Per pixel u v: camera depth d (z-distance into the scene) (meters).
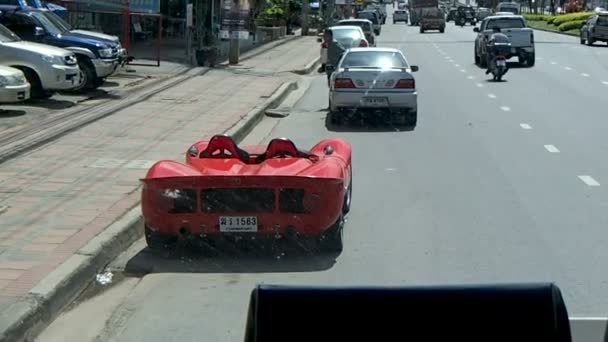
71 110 20.00
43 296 7.20
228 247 9.23
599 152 15.79
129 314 7.42
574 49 48.69
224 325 7.11
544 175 13.60
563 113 21.44
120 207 10.46
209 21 41.34
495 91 26.61
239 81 27.88
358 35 32.91
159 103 21.70
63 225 9.59
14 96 18.56
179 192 8.77
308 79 31.75
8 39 21.41
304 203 8.73
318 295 3.50
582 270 8.54
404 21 104.44
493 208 11.31
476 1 159.62
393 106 19.02
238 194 8.74
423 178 13.37
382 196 12.04
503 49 30.61
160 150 14.90
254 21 50.28
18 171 12.79
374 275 8.40
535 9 119.06
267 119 20.80
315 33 62.75
